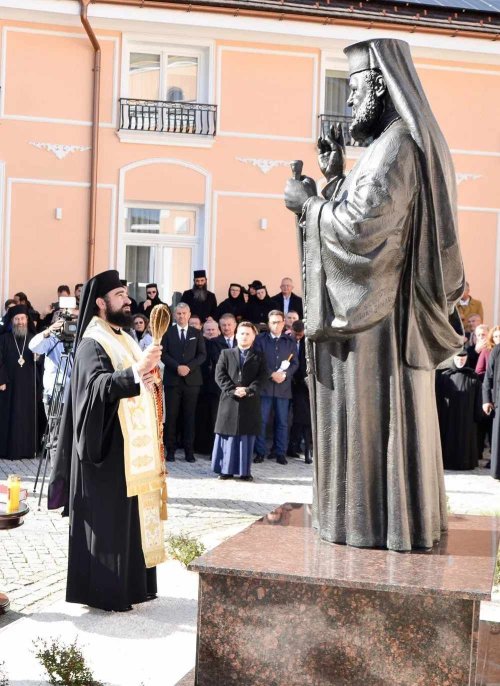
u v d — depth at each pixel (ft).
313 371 12.33
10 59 60.44
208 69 63.16
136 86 62.85
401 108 11.98
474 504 32.78
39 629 17.37
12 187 60.70
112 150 62.13
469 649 10.36
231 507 31.37
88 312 19.38
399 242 11.75
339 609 10.73
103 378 17.93
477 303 56.90
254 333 37.58
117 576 18.39
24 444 41.04
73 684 14.12
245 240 63.98
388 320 11.87
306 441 42.45
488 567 11.06
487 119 66.85
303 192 12.65
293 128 64.23
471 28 64.18
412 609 10.52
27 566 22.97
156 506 19.17
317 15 62.13
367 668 10.68
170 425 41.78
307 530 12.67
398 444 11.80
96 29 61.46
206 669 11.14
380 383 11.87
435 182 11.94
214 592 11.10
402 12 63.98
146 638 16.87
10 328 41.27
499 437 40.14
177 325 42.04
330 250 11.77
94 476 18.52
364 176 11.78
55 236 61.36
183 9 61.00
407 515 11.79
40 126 61.00
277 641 10.93
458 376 43.01
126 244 63.26
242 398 36.96
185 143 62.80
